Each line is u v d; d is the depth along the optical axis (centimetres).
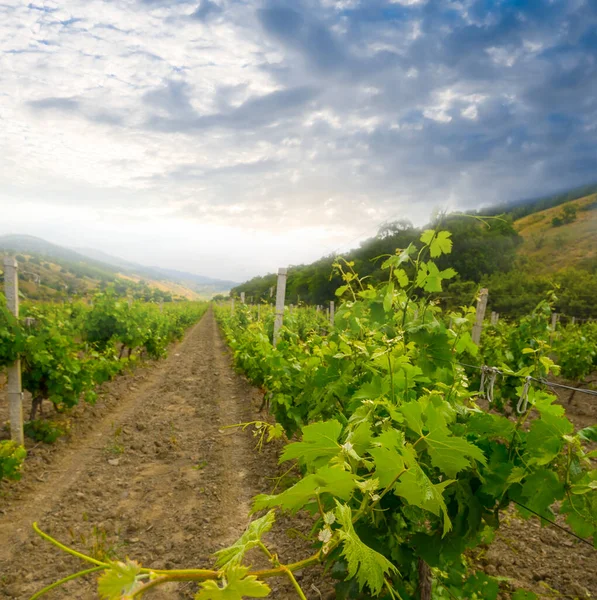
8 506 440
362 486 102
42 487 486
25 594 319
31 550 369
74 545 380
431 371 283
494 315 1153
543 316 797
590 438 181
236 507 449
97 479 513
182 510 443
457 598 249
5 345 532
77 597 318
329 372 324
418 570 229
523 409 211
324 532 85
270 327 852
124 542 386
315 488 101
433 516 207
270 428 204
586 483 175
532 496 186
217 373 1242
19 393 558
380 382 222
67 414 727
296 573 334
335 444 119
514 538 391
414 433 158
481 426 207
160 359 1562
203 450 611
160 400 908
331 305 1185
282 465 542
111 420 748
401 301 342
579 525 181
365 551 87
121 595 56
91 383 736
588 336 1255
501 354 789
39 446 585
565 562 358
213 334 2953
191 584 331
